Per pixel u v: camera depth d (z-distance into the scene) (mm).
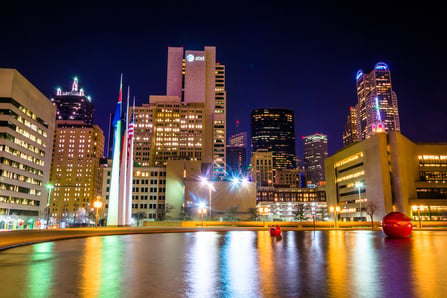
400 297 10039
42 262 17812
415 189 128250
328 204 177250
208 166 185250
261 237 44062
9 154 122250
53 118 161875
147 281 12562
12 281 12430
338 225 86375
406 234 42969
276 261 18438
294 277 13406
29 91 137125
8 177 121375
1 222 115875
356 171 149250
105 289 11156
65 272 14492
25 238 32312
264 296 10258
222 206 156625
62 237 39375
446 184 129375
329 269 15453
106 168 162625
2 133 119938
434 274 14031
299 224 85125
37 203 143125
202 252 23469
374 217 130625
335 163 171625
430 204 122000
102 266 16406
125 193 83875
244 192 159000
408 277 13336
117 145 79750
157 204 163250
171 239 39781
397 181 125438
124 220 82375
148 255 21453
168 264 17203
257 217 149250
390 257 20172
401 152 127750
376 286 11633
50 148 157875
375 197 132125
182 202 161250
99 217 170750
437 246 28641
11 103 123625
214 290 11078
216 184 159250
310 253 22656
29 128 137375
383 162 128625
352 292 10727
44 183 150125
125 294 10469
